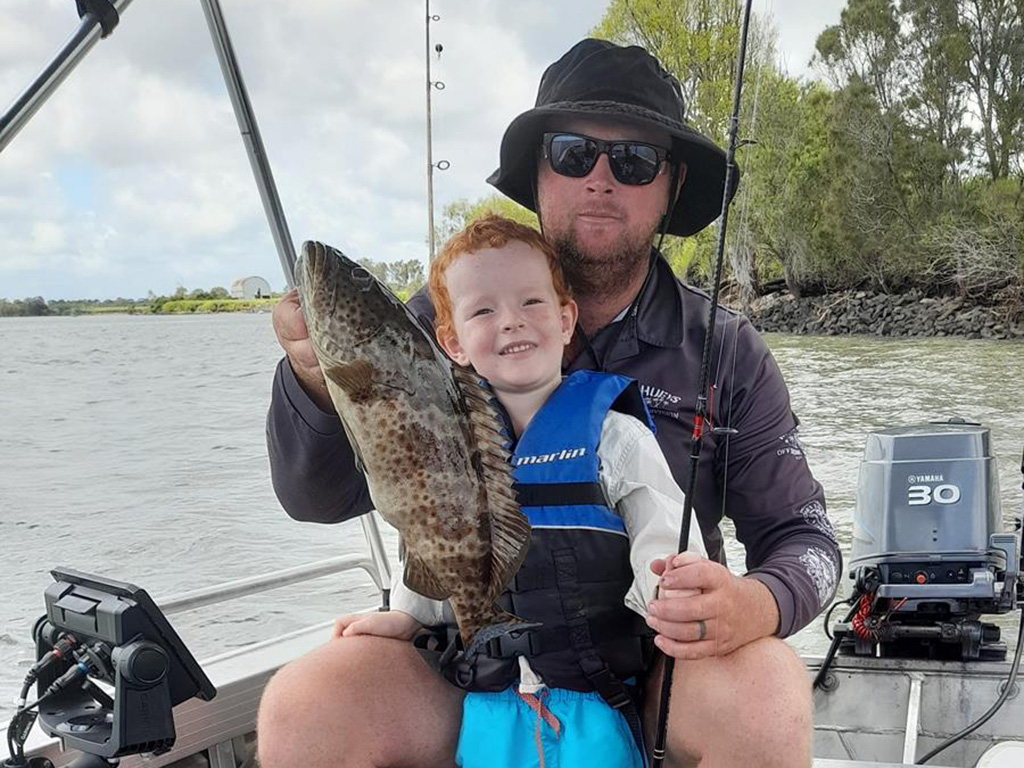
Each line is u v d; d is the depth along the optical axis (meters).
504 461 1.68
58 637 1.87
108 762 1.74
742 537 2.22
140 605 1.70
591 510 1.76
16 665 3.40
